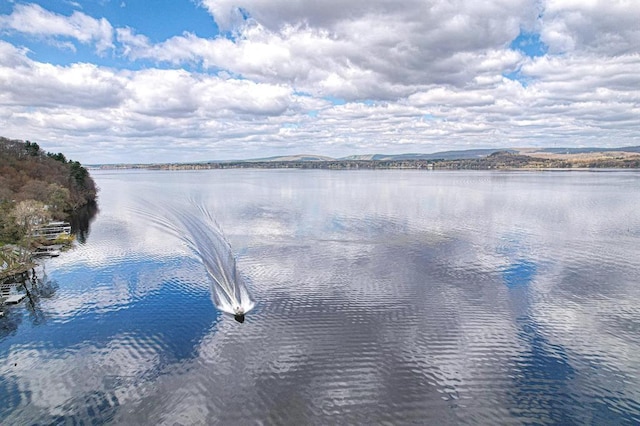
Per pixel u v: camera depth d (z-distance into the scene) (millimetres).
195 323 37844
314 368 30375
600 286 46250
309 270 52531
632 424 24891
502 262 55500
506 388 28172
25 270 54500
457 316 38625
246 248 64875
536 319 38062
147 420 25203
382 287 46156
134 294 45469
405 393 27609
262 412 25844
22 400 27250
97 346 34062
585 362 31219
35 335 36188
